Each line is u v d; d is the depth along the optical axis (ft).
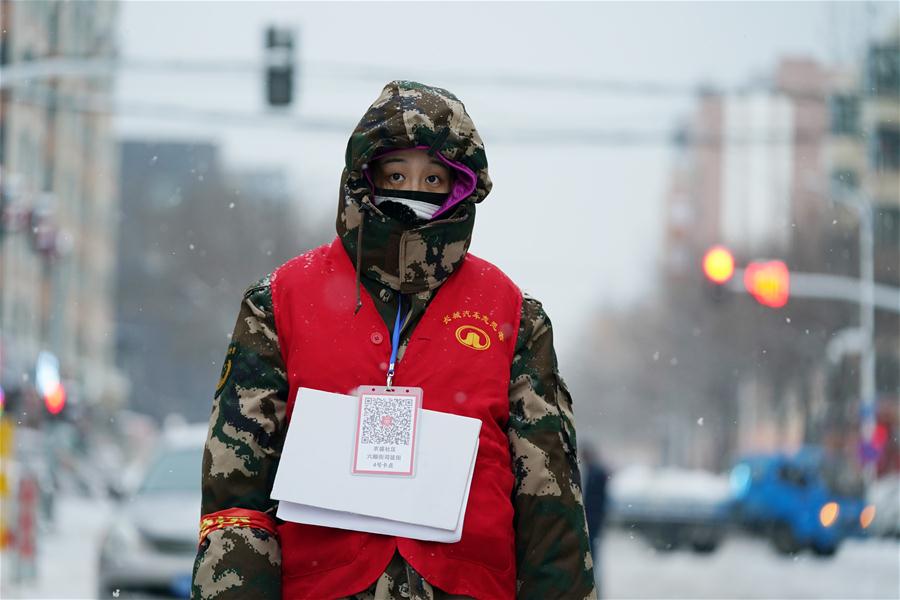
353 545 21.11
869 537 186.39
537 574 21.75
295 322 22.11
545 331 22.91
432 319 22.15
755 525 160.56
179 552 80.94
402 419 21.42
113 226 451.12
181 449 90.48
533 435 22.04
